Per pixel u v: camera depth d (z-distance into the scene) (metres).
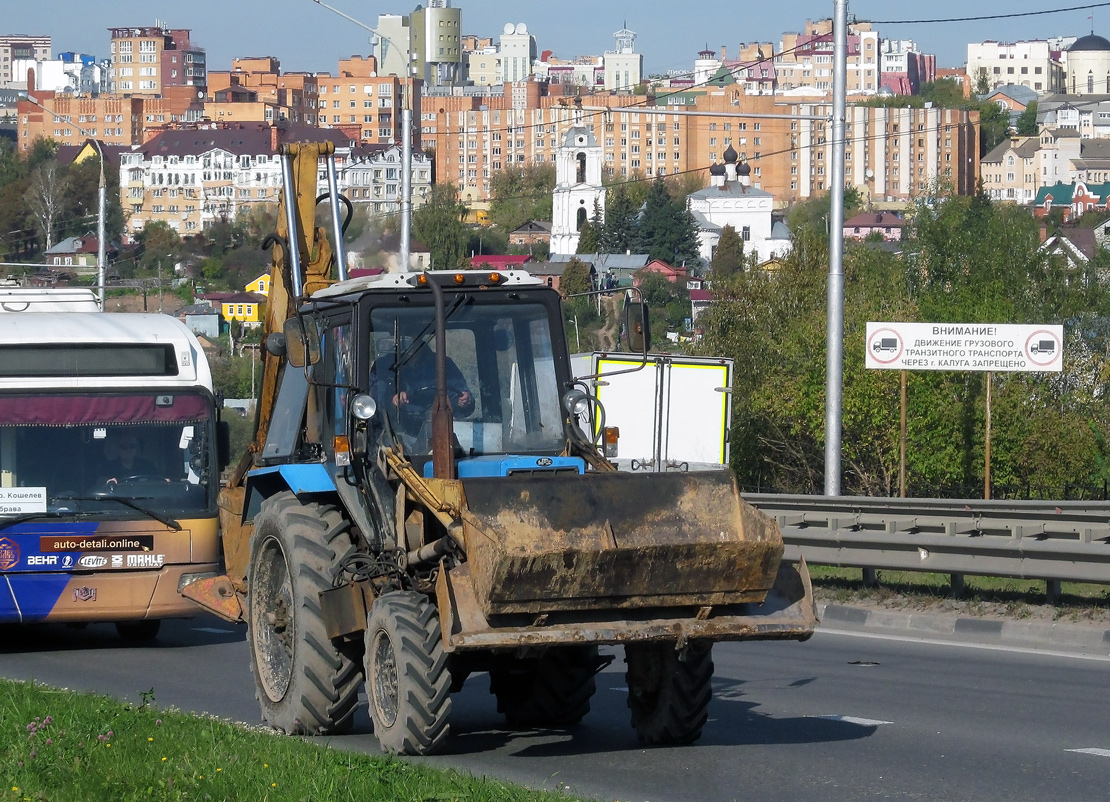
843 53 44.81
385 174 191.75
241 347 25.36
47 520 28.02
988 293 72.88
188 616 28.97
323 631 18.69
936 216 84.75
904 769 16.98
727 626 16.61
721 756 17.80
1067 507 33.69
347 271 24.92
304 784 14.69
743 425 76.50
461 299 18.70
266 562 20.33
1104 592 31.12
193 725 18.39
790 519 37.53
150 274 155.00
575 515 16.30
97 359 28.98
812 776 16.59
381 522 17.97
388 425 18.22
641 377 54.47
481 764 17.27
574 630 16.16
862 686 23.55
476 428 18.53
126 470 28.84
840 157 45.00
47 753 16.55
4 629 32.75
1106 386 72.44
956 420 66.56
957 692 22.80
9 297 35.78
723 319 80.12
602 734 19.45
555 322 19.09
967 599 32.03
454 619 15.95
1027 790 15.83
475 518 16.05
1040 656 26.69
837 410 45.25
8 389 28.33
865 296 76.19
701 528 16.56
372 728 19.91
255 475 21.66
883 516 35.34
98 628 33.16
